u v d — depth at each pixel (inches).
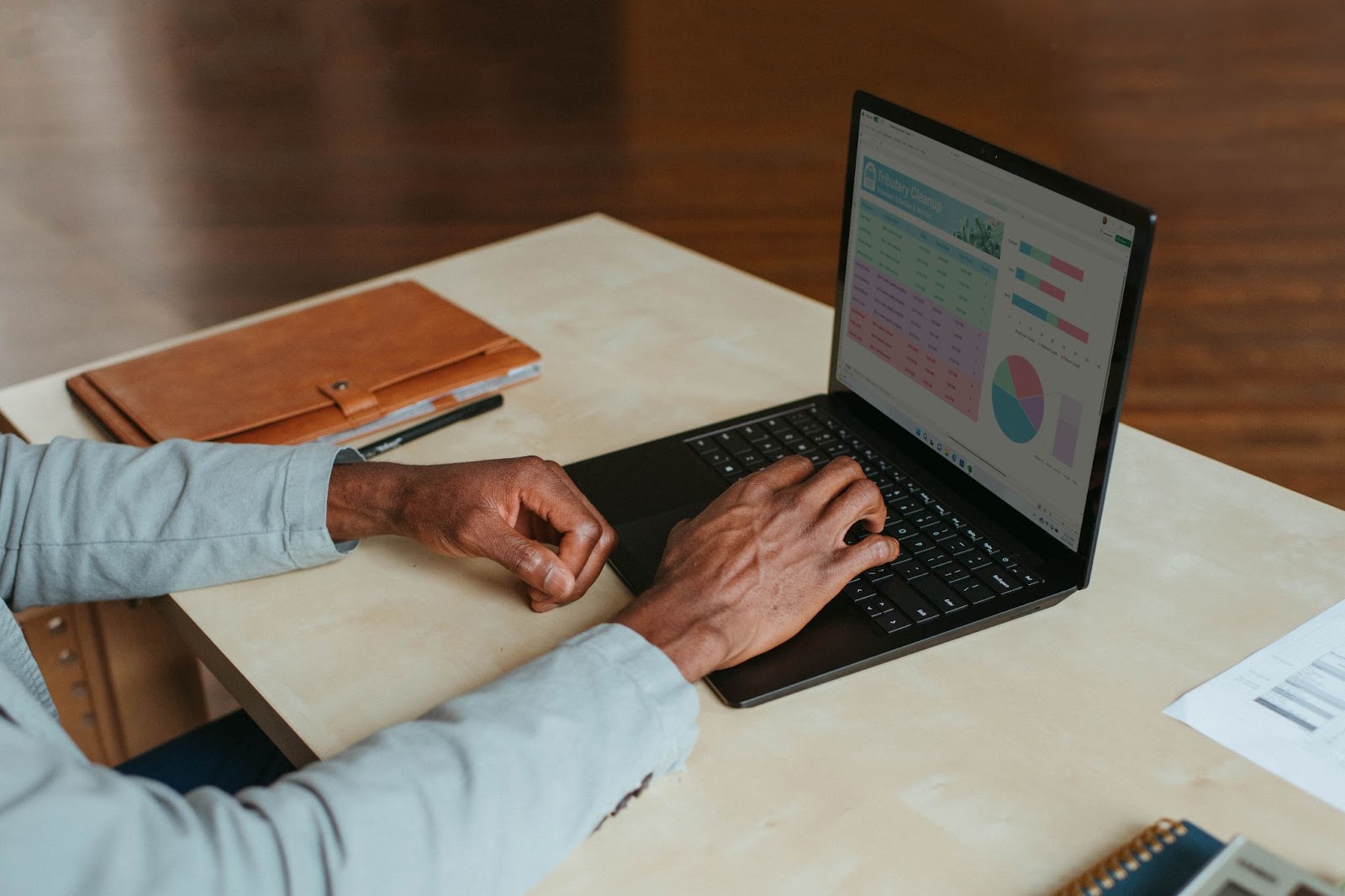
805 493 37.1
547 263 63.9
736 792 30.8
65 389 51.0
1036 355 36.6
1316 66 201.3
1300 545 40.8
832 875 28.4
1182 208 151.8
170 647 55.6
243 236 141.9
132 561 39.4
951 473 41.9
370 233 143.3
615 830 29.9
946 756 31.8
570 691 30.6
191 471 40.1
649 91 189.6
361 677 35.2
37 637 51.7
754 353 54.4
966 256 38.9
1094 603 37.8
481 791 27.9
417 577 39.7
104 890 24.1
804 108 182.9
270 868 25.7
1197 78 195.6
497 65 201.2
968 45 208.8
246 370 50.3
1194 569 39.5
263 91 188.2
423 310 55.7
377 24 219.0
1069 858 28.7
